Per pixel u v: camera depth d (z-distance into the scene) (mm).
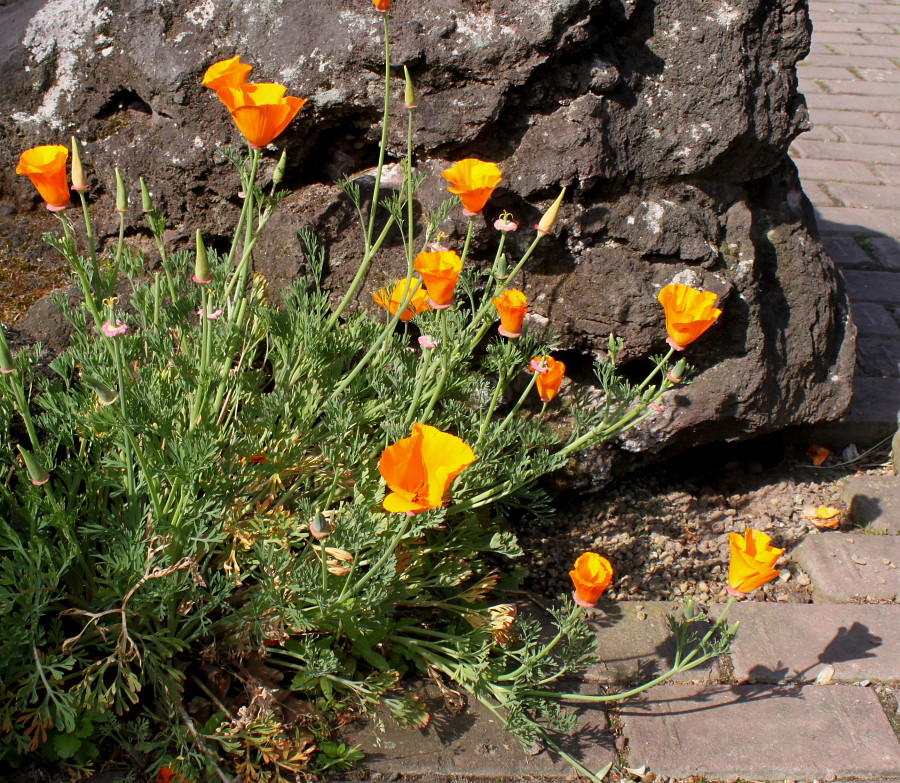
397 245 2742
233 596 2316
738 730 2312
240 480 2125
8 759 2012
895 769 2225
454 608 2371
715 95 2818
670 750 2254
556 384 2400
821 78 6789
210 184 2779
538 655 2129
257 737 2096
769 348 3031
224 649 2230
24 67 2828
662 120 2814
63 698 1913
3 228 2896
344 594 2039
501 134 2744
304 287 2455
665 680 2451
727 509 3170
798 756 2248
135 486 2264
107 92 2832
